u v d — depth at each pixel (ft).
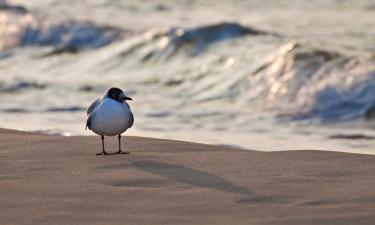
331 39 82.02
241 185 25.66
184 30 79.30
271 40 75.61
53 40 88.38
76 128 48.55
